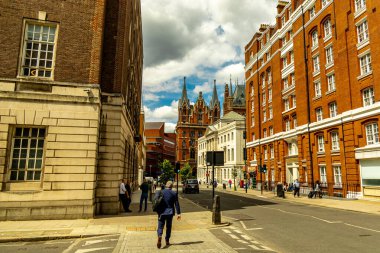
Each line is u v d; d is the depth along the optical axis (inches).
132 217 544.4
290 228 447.8
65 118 531.2
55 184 511.2
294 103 1389.0
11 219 488.4
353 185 919.0
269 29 1694.1
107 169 589.0
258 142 1758.1
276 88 1541.6
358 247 321.7
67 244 343.9
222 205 826.8
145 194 652.7
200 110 4480.8
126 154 784.9
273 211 670.5
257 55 1824.6
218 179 2755.9
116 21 641.0
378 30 839.1
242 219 544.7
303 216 580.1
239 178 2266.2
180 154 4276.6
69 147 525.7
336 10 1045.2
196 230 425.1
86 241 358.6
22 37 543.5
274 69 1574.8
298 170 1300.4
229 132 2514.8
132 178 1201.4
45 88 534.3
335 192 1010.7
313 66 1213.7
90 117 541.6
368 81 880.9
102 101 601.0
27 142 519.8
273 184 1521.9
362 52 911.0
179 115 4419.3
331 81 1091.3
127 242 340.8
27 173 512.7
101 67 613.9
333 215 593.9
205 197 1175.6
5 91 512.7
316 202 853.8
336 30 1038.4
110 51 627.2
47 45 557.3
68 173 518.9
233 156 2393.0
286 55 1471.5
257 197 1151.0
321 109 1144.2
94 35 576.7
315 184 1097.4
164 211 316.8
